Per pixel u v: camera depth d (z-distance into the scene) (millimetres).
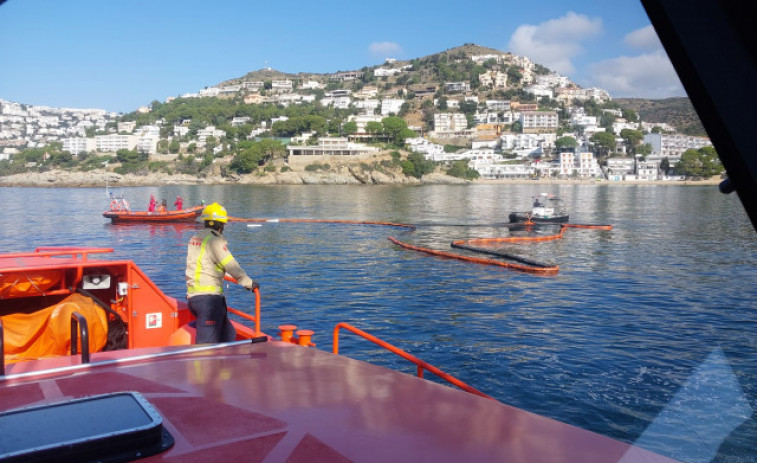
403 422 2287
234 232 51594
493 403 2506
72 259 6656
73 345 3635
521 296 23328
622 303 21531
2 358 3111
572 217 64562
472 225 57594
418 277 28328
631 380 12430
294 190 160375
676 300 21562
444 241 44500
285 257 35812
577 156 139625
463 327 18188
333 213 76250
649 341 15703
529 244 42469
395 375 3010
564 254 36750
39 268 6086
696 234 46969
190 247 6293
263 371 3143
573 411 10891
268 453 2008
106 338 6309
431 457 1942
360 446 2045
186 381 2955
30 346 5812
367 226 57688
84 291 6461
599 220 60688
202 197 120062
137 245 42969
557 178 192375
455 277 28281
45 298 6500
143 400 2291
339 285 25969
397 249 39844
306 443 2084
